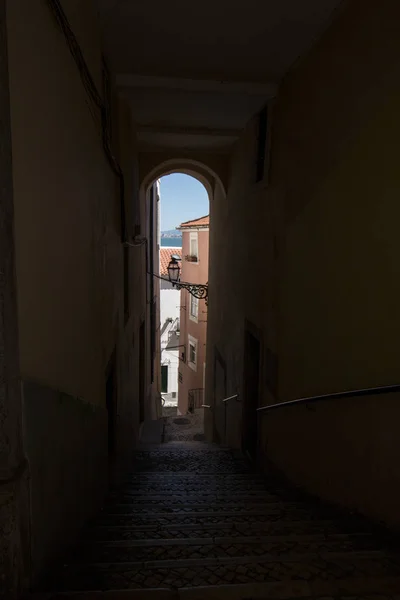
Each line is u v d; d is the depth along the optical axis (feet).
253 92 16.38
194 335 55.01
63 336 7.45
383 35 8.78
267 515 10.07
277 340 16.10
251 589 5.74
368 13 9.42
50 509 6.34
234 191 25.21
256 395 21.57
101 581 6.06
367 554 7.12
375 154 9.07
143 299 30.09
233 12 11.65
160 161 27.30
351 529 8.84
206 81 16.34
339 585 5.95
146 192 31.50
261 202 18.61
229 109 19.20
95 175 10.87
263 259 18.21
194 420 44.86
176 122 21.62
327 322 11.48
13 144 5.11
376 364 8.97
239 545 7.61
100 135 11.78
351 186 10.17
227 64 14.93
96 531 8.54
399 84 8.18
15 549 5.02
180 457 21.89
